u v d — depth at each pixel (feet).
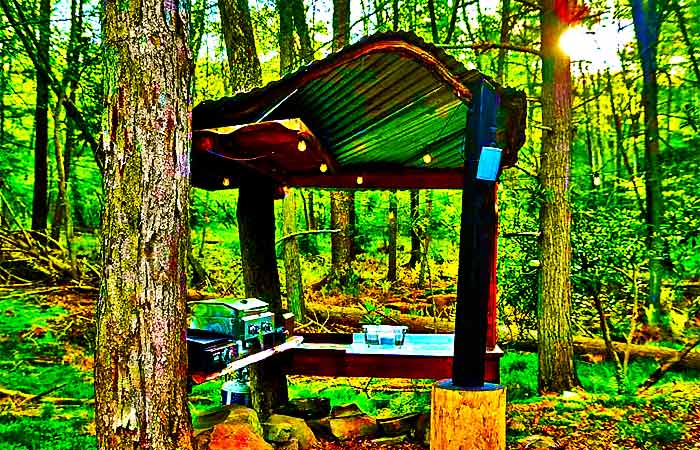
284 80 12.82
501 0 47.83
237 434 12.67
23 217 53.47
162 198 9.50
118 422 9.26
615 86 55.01
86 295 36.78
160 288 9.47
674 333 30.07
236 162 17.04
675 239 26.48
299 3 39.17
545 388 22.38
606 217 24.64
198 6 46.65
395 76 13.03
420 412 18.45
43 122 45.78
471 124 10.21
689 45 39.86
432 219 36.37
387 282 45.83
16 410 18.28
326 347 18.90
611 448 14.12
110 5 9.48
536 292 25.62
